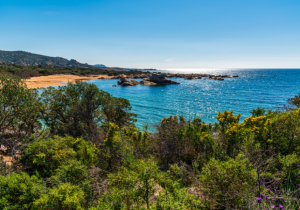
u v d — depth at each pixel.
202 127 6.84
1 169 4.46
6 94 6.72
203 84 71.69
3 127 6.69
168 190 2.93
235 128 5.02
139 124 19.06
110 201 2.84
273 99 35.22
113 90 54.16
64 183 3.30
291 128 4.33
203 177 3.18
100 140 7.34
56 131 9.47
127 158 5.12
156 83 75.50
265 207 2.45
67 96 9.80
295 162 3.01
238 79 96.56
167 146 6.08
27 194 2.99
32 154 4.75
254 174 2.88
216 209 2.91
